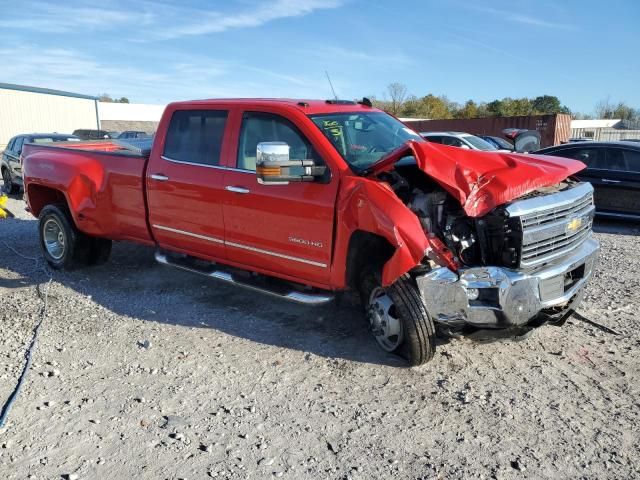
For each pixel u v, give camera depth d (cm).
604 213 1138
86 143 768
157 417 381
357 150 489
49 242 729
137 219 625
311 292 503
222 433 363
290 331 526
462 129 3148
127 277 692
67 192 671
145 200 611
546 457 341
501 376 441
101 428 367
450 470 329
